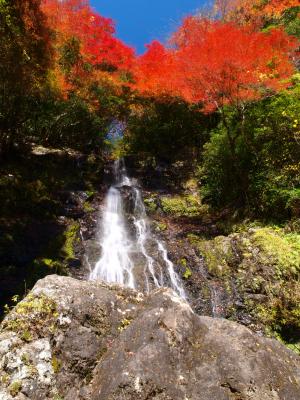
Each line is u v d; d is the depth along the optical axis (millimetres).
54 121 15766
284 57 11633
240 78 10852
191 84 11461
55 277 3209
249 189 11211
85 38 17594
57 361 2637
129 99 18516
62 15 17406
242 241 9359
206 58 10586
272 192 10242
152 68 15992
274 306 7539
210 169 13305
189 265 9781
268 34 13320
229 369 2467
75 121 17188
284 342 7094
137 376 2369
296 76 11508
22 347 2660
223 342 2646
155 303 2902
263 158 11008
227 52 10453
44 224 11234
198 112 17453
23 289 8492
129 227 12562
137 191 15023
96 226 12188
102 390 2428
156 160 17500
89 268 10055
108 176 16219
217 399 2328
